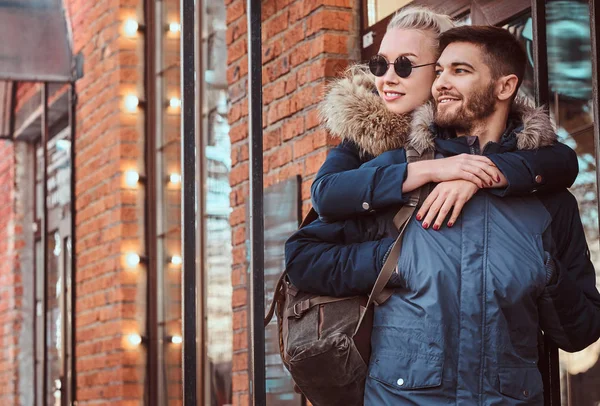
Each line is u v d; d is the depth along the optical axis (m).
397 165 1.96
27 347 8.58
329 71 4.31
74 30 6.86
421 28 2.21
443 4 3.91
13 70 6.36
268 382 4.68
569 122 3.19
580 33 3.18
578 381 3.07
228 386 5.16
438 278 1.86
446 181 1.92
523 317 1.86
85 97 6.76
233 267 5.09
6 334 8.76
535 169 1.91
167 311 6.11
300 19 4.50
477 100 2.00
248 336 4.80
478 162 1.91
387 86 2.20
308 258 2.00
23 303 8.61
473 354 1.83
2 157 8.94
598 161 2.09
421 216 1.92
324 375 1.96
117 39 6.28
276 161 4.68
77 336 6.86
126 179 6.21
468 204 1.92
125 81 6.25
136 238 6.21
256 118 2.27
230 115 5.20
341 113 2.12
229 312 5.18
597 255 3.07
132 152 6.24
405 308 1.88
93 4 6.58
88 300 6.66
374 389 1.89
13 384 8.56
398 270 1.91
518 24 3.50
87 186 6.76
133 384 6.09
